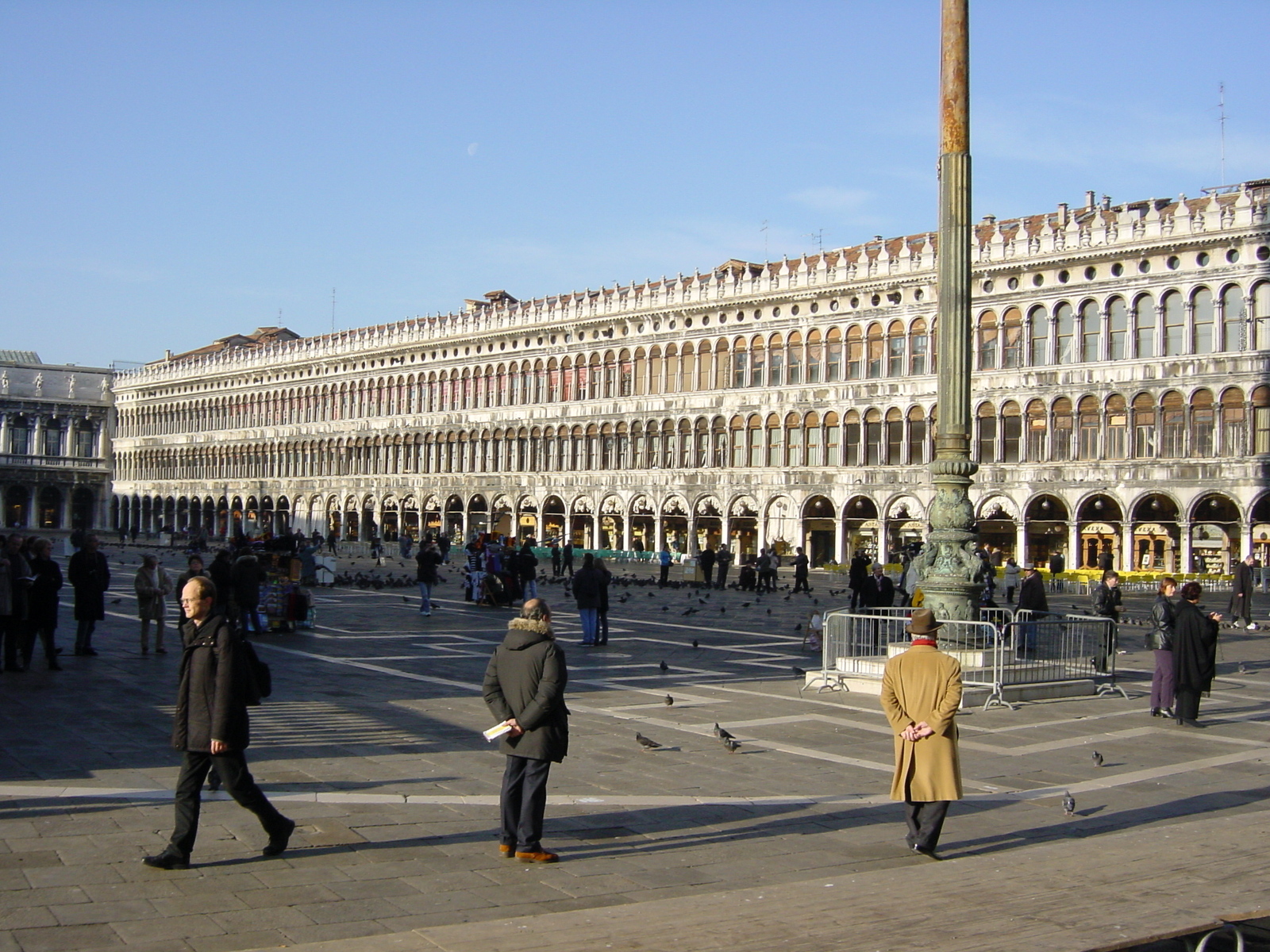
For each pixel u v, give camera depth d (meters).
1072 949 8.77
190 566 24.70
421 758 16.39
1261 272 65.69
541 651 11.73
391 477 117.88
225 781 11.20
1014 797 15.19
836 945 8.78
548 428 103.19
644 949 8.70
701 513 91.25
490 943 8.80
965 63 24.55
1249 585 43.78
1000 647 22.64
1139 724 21.28
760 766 16.61
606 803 14.19
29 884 10.55
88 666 25.62
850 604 44.81
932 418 78.50
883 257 81.12
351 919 9.91
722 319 91.25
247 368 136.75
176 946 9.17
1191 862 11.45
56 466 159.75
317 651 29.86
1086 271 72.25
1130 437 70.38
